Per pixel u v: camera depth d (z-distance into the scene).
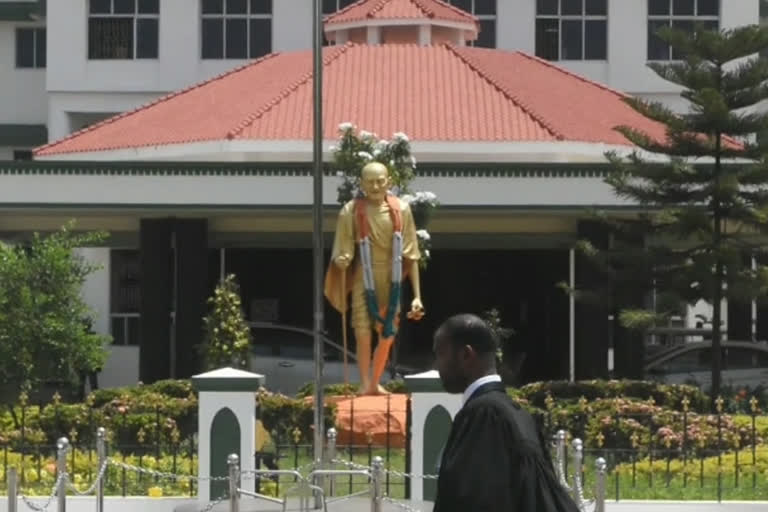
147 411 25.09
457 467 10.48
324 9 52.62
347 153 32.50
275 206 35.78
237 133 37.88
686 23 52.59
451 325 11.03
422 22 45.03
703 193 33.22
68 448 19.89
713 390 32.84
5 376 27.58
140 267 37.66
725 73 34.09
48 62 52.75
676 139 33.53
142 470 19.39
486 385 10.87
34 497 20.48
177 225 37.31
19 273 27.80
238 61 52.59
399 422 25.72
